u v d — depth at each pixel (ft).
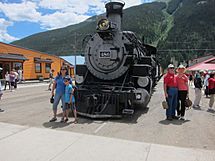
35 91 59.98
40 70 108.88
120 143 17.29
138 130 21.36
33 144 16.81
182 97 26.20
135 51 29.91
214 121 25.64
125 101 25.38
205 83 52.39
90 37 29.73
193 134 20.47
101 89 27.22
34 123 23.21
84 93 26.68
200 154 15.56
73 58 145.79
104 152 15.51
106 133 20.20
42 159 14.30
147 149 16.19
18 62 93.30
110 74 28.40
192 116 28.43
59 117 26.27
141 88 27.86
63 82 23.88
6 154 14.99
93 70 29.09
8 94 51.83
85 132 20.35
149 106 35.12
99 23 27.45
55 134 19.17
